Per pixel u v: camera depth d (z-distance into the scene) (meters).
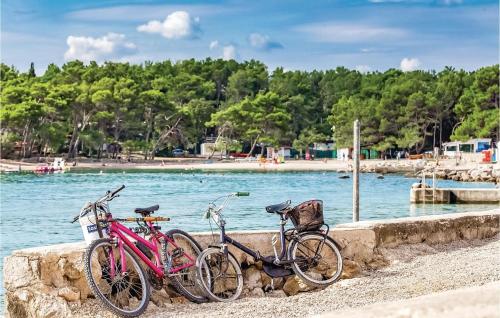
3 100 112.06
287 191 58.75
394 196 52.44
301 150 142.50
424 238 11.81
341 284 9.45
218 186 65.69
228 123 128.62
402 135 128.00
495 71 119.88
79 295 8.18
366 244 10.70
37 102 112.19
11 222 34.34
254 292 9.48
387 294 8.87
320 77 193.88
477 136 114.12
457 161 97.62
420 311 2.15
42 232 30.14
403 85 131.38
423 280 9.53
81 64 142.50
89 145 115.06
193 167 108.31
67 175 85.94
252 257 9.59
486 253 11.49
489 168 73.00
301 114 150.62
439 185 63.41
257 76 170.50
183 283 8.84
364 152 133.62
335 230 10.52
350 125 130.38
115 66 147.75
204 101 145.12
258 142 133.75
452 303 2.19
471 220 12.66
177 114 124.44
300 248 9.55
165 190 59.69
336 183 71.00
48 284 8.22
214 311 8.37
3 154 106.44
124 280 8.27
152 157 123.00
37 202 47.16
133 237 8.48
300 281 9.44
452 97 130.50
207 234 9.49
